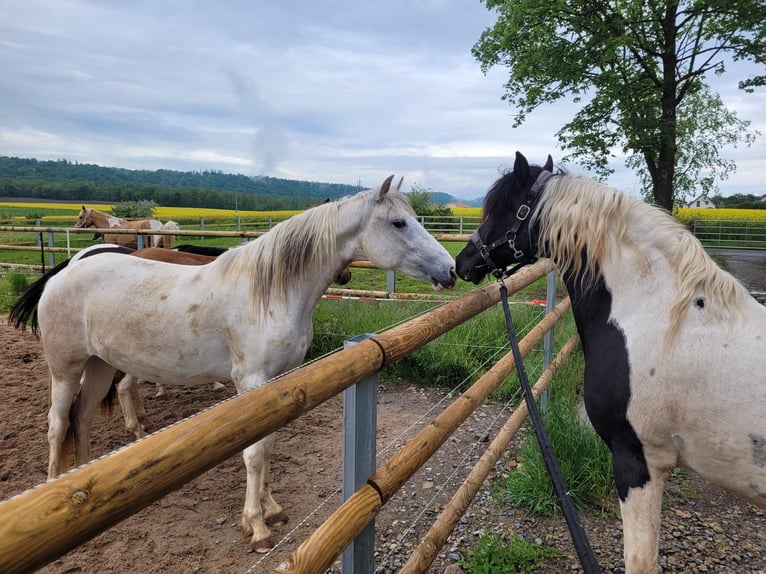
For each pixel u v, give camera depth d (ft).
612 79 39.78
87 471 2.03
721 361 4.99
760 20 35.50
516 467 10.48
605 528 8.45
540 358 15.43
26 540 1.73
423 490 9.78
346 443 4.12
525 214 6.68
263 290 8.22
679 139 54.39
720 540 8.21
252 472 8.07
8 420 12.41
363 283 31.12
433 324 5.53
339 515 3.68
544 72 41.75
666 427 5.30
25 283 26.37
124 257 9.25
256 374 8.39
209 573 7.41
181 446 2.35
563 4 38.19
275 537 8.29
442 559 7.72
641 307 5.59
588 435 9.73
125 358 8.76
